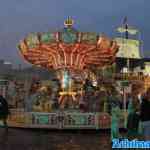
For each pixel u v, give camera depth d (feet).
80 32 80.33
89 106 78.59
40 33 80.89
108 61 84.94
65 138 60.08
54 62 83.61
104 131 71.56
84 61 83.82
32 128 71.82
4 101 73.41
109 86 90.63
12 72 127.54
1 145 50.85
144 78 121.29
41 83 86.89
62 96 82.43
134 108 49.57
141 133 43.47
